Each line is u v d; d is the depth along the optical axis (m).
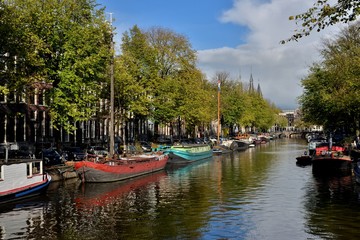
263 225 16.97
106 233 15.93
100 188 26.58
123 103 44.09
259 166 40.19
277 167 38.75
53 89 30.56
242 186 27.03
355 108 40.62
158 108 48.81
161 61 51.78
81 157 35.59
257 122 105.56
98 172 28.48
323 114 48.56
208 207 20.45
